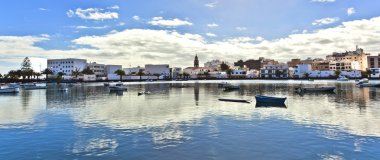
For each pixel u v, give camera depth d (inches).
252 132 964.0
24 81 6697.8
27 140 882.8
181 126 1075.9
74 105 1845.5
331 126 1057.5
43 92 3294.8
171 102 1995.6
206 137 900.0
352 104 1786.4
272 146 799.1
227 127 1050.7
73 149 784.3
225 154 734.5
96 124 1132.5
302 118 1238.9
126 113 1432.1
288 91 3176.7
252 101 2005.4
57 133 975.0
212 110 1523.1
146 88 4015.8
